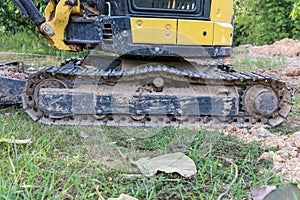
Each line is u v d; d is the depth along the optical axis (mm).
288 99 5574
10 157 3824
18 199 3068
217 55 5262
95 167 3908
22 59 10914
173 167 3854
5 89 5820
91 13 5441
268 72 10172
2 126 4863
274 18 20875
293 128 5527
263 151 4406
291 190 2998
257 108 5426
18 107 6031
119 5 5113
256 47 16547
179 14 5105
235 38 22672
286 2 20453
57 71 5223
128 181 3625
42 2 10453
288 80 9367
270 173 3764
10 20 12453
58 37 5410
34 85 5355
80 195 3275
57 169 3762
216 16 5250
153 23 5047
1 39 13773
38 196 3158
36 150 4098
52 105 5258
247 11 21984
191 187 3525
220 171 3811
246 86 5523
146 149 4520
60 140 4613
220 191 3463
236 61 12180
